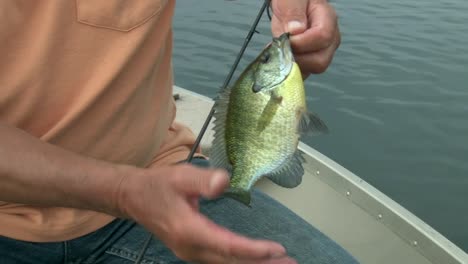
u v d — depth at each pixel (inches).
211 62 108.1
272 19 29.3
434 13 148.6
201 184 15.4
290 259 15.6
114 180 17.0
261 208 30.1
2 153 17.5
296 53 27.2
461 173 77.7
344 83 103.2
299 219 29.9
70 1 22.2
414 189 74.5
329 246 28.3
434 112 93.6
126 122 25.5
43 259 24.6
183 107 51.8
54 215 24.1
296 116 27.1
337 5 152.9
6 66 21.9
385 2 158.9
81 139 24.3
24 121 23.0
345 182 43.4
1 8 21.0
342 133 87.2
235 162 27.1
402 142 85.0
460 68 111.0
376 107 94.9
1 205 23.5
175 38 119.2
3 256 23.7
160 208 16.1
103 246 26.0
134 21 23.9
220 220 29.0
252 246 15.0
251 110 27.4
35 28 22.0
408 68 110.3
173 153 29.8
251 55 110.3
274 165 27.2
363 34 128.2
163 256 26.4
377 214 40.8
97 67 23.5
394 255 39.0
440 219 68.6
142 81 25.4
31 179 17.5
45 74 22.5
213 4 146.3
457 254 35.0
